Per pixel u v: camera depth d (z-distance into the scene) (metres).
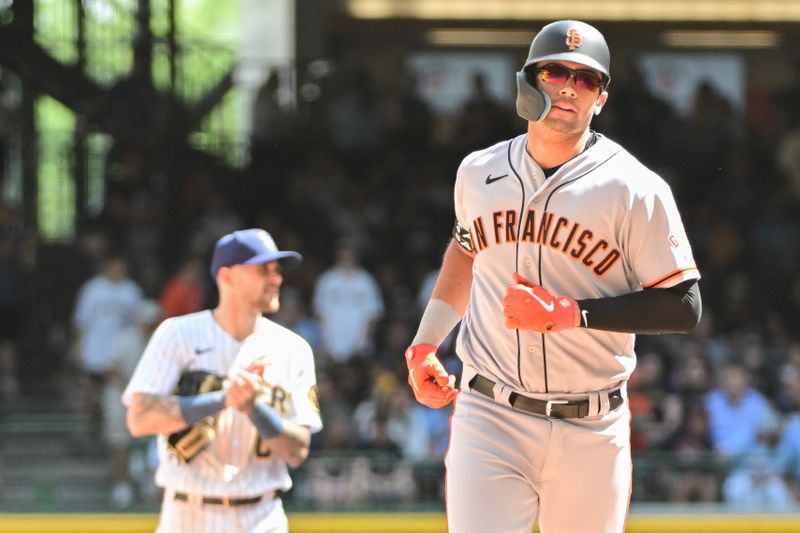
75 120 56.59
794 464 32.03
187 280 40.91
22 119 51.12
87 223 49.25
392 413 34.91
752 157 53.59
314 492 31.84
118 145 51.91
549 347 13.60
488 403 14.00
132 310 40.41
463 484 13.90
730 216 51.56
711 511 31.16
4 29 50.03
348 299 41.31
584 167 13.33
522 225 13.50
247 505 17.08
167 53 53.44
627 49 58.69
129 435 33.72
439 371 14.09
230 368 17.25
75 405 40.88
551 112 13.05
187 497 17.00
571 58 12.91
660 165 53.03
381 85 57.22
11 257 46.31
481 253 13.94
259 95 53.91
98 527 30.95
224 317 17.44
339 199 51.47
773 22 58.31
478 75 54.69
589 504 13.98
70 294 46.56
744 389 35.38
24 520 30.84
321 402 35.88
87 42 52.34
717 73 58.72
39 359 45.41
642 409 35.28
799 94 55.47
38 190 50.97
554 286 13.52
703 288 49.31
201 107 54.81
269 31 59.38
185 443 16.89
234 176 52.47
